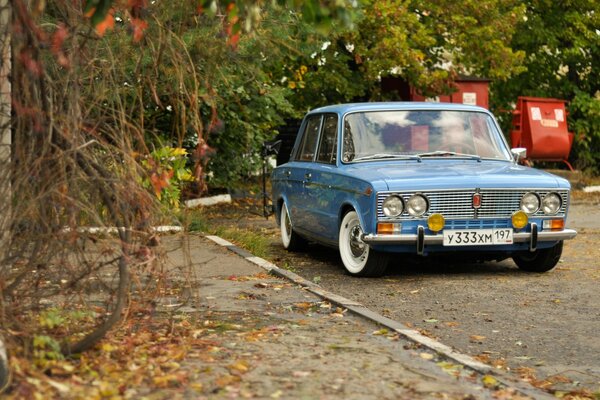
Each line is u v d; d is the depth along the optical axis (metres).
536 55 30.50
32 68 6.53
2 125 6.95
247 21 6.36
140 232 7.21
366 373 6.87
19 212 6.84
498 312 10.03
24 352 6.60
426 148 13.21
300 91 25.28
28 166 6.80
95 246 7.29
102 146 7.27
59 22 7.32
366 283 11.83
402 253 12.17
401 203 11.88
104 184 7.11
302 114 25.42
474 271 12.88
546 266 12.70
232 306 9.46
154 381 6.38
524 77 30.72
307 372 6.82
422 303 10.52
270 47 12.36
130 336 7.62
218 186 22.61
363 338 8.07
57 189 6.85
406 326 8.61
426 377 6.84
